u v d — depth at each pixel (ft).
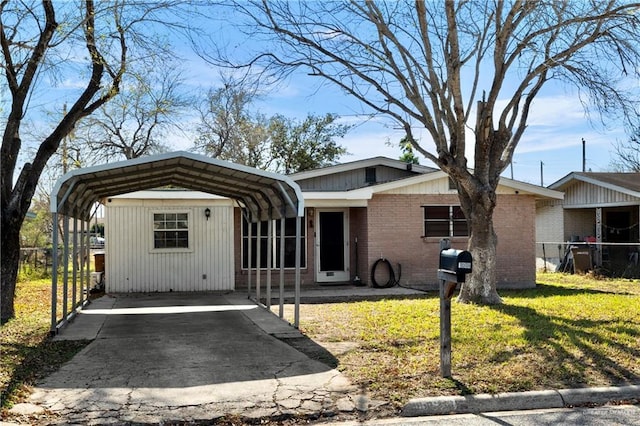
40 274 62.49
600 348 23.40
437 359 21.86
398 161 57.82
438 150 35.58
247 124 107.14
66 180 27.07
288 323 30.66
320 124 113.80
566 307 34.83
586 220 69.97
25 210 33.09
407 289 47.47
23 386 18.43
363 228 50.16
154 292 47.55
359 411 17.07
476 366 20.92
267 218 37.88
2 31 30.96
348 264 52.19
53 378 19.60
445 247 20.27
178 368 21.01
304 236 51.31
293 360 22.17
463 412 17.56
